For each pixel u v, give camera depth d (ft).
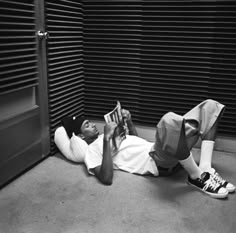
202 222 4.49
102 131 7.97
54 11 6.06
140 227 4.34
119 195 5.15
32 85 5.61
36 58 5.65
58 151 6.90
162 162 5.50
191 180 5.43
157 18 6.73
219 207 4.87
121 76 7.34
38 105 5.95
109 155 5.48
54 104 6.40
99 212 4.66
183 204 4.93
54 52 6.22
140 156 5.87
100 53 7.38
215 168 6.22
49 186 5.38
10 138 5.24
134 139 6.18
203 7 6.34
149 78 7.11
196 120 5.62
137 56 7.12
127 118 6.76
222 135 7.00
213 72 6.64
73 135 6.21
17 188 5.29
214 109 5.67
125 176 5.82
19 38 5.09
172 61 6.82
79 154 6.09
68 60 6.86
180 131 4.74
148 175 5.88
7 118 5.10
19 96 5.41
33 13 5.39
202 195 5.21
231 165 6.38
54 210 4.69
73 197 5.06
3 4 4.70
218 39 6.42
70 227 4.31
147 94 7.27
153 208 4.80
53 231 4.22
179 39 6.68
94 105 7.88
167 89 7.09
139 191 5.29
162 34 6.79
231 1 6.13
